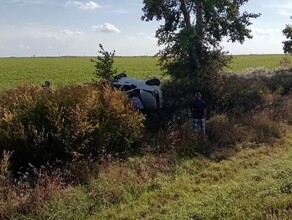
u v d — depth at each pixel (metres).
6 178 8.25
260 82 23.28
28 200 7.48
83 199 7.78
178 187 8.70
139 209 7.51
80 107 10.24
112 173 8.98
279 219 6.31
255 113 15.82
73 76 45.44
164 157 10.52
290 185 7.82
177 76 23.45
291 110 16.95
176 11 23.20
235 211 6.72
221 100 17.12
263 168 9.57
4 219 7.04
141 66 64.25
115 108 10.93
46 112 10.09
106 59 17.50
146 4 23.05
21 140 9.44
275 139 13.12
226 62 24.36
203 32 23.22
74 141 9.84
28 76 45.75
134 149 11.32
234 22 22.64
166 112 15.46
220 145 12.30
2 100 10.79
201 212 6.75
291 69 33.66
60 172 8.83
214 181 9.19
